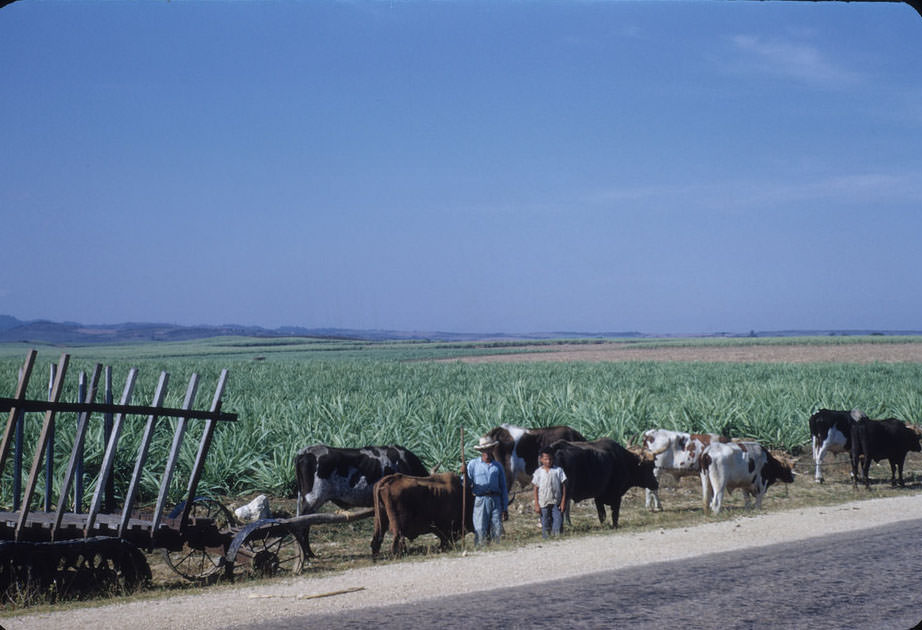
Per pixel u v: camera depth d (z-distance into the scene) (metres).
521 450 14.92
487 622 7.44
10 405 8.75
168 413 10.16
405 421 21.89
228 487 16.42
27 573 9.00
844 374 45.62
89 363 75.56
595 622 7.45
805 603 8.12
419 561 10.51
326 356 115.12
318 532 13.82
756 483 15.61
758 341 146.25
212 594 8.89
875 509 14.75
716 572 9.49
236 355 127.69
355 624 7.40
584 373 49.12
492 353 123.69
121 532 9.95
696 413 24.39
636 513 15.66
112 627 7.40
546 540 12.10
